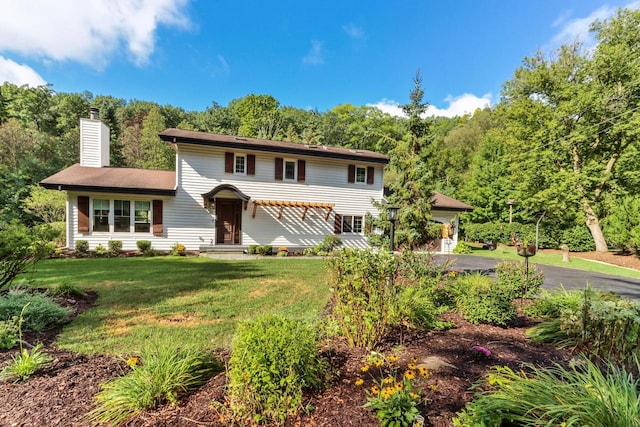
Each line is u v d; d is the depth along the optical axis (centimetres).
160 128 3177
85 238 1238
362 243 1675
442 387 254
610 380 218
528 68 1828
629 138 1584
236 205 1476
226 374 257
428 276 557
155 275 807
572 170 1769
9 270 491
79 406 238
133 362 255
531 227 2028
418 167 771
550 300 503
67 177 1258
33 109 3241
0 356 322
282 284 750
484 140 2611
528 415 198
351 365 297
